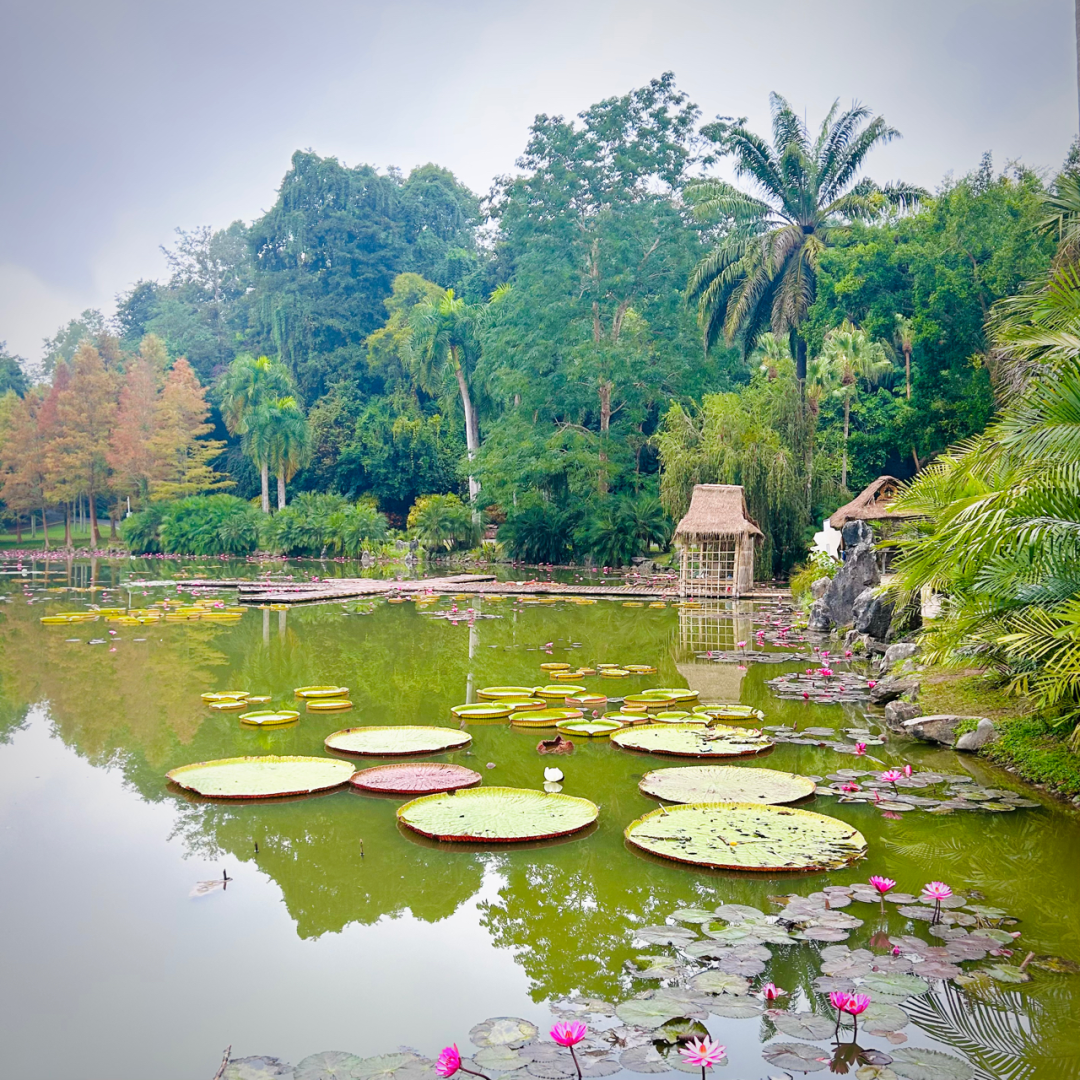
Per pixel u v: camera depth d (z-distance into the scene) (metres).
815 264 28.83
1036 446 6.09
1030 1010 3.57
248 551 42.06
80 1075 3.28
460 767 7.12
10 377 72.06
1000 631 7.36
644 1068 3.19
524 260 35.34
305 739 8.14
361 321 61.75
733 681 10.77
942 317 24.41
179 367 54.72
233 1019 3.68
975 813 6.09
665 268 35.09
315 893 4.92
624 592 21.59
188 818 6.09
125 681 10.83
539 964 4.09
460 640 14.17
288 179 64.69
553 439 33.28
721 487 21.98
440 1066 3.04
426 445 49.94
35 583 25.69
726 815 5.89
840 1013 3.51
